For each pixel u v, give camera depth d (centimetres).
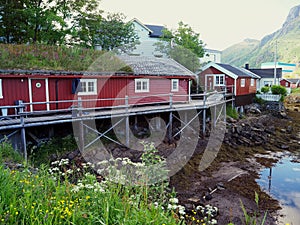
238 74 2202
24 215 271
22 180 354
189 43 2488
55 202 307
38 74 1087
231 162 1216
